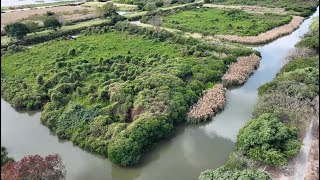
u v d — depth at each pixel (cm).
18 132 6575
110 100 6975
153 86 7269
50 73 8281
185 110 6712
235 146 5962
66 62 8762
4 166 5112
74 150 6038
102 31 11381
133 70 8200
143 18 12912
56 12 13712
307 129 6016
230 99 7600
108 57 9150
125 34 11175
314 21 12556
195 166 5628
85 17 12975
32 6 15188
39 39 10875
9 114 7188
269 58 9725
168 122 6269
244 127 5759
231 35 11162
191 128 6581
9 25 10500
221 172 4756
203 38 10919
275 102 6272
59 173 4975
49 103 7069
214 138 6288
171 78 7556
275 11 14175
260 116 5784
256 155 5216
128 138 5706
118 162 5544
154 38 10656
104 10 13062
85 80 7988
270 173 5125
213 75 8138
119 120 6475
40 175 4722
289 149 5209
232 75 8288
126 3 15950
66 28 11762
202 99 7162
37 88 7662
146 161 5712
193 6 15075
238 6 15212
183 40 10269
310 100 6481
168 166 5631
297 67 8056
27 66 8875
